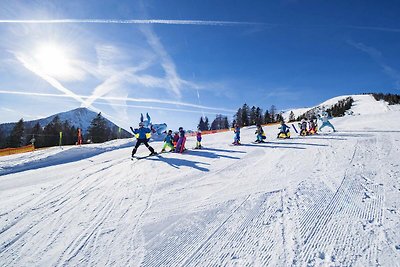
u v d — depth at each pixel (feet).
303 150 39.19
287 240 13.05
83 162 40.45
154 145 61.46
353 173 24.97
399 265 10.49
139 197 20.58
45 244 13.62
